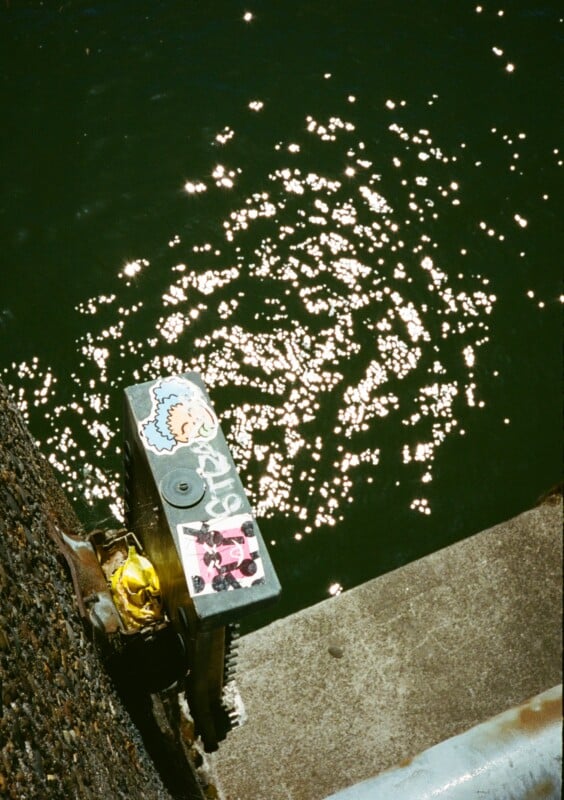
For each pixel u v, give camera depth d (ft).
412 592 13.64
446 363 22.26
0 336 21.56
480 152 25.27
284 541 20.10
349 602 13.47
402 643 13.05
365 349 22.31
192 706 11.17
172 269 22.86
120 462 20.58
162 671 10.80
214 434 9.95
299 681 12.57
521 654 13.05
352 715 12.27
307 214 23.95
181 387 10.28
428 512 20.63
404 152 25.17
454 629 13.26
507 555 14.11
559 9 27.86
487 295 23.12
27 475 11.05
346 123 25.52
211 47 26.53
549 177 24.88
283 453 21.02
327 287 22.97
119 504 19.98
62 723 7.10
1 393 12.44
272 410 21.45
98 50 25.96
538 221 24.20
